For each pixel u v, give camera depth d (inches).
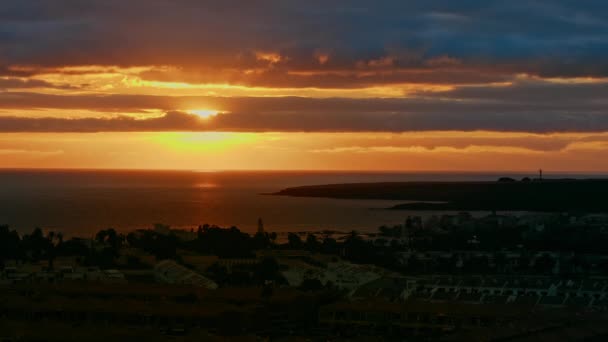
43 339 7130.9
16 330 7332.7
